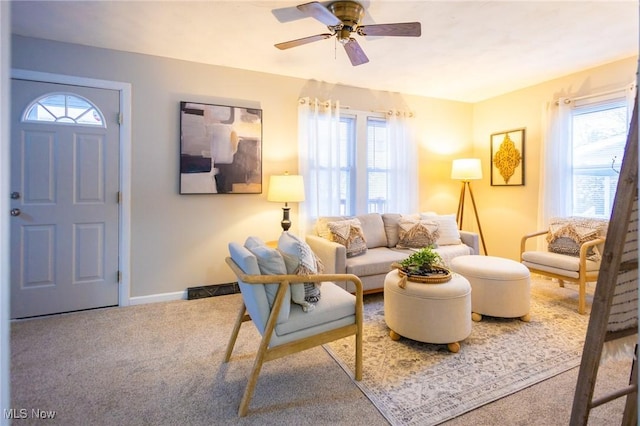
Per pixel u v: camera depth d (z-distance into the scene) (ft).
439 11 7.64
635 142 3.49
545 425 4.93
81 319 8.86
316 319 5.74
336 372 6.36
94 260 9.59
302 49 9.75
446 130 15.35
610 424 4.94
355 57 8.22
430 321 7.03
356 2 7.19
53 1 7.16
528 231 13.56
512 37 9.00
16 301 8.79
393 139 13.85
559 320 8.74
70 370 6.38
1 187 2.18
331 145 12.62
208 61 10.64
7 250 2.24
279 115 11.97
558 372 6.32
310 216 12.34
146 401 5.48
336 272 9.82
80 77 9.29
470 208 15.88
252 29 8.51
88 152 9.43
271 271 5.51
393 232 12.67
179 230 10.61
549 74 12.01
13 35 8.62
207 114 10.78
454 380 6.06
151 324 8.57
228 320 8.87
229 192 11.15
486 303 8.55
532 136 13.35
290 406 5.36
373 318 9.08
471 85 13.28
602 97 11.12
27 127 8.77
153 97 10.14
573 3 7.36
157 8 7.48
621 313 3.92
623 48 9.79
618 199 3.63
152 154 10.18
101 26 8.30
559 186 12.16
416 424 4.93
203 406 5.36
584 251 9.14
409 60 10.62
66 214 9.23
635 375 4.32
